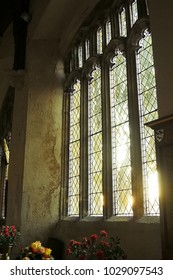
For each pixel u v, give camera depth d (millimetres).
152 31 5680
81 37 10109
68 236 8266
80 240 7738
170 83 5051
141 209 6270
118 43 8133
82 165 8633
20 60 10875
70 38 10508
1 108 13719
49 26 10469
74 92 10180
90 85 9344
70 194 9258
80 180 8539
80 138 8969
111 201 7340
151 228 5762
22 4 11258
